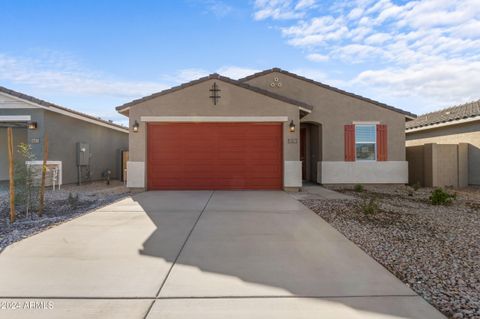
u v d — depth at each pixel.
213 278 4.13
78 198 10.27
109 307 3.38
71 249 5.23
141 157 12.62
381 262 4.74
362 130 15.00
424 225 7.00
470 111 15.80
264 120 12.65
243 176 12.84
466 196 12.02
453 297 3.65
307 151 17.16
